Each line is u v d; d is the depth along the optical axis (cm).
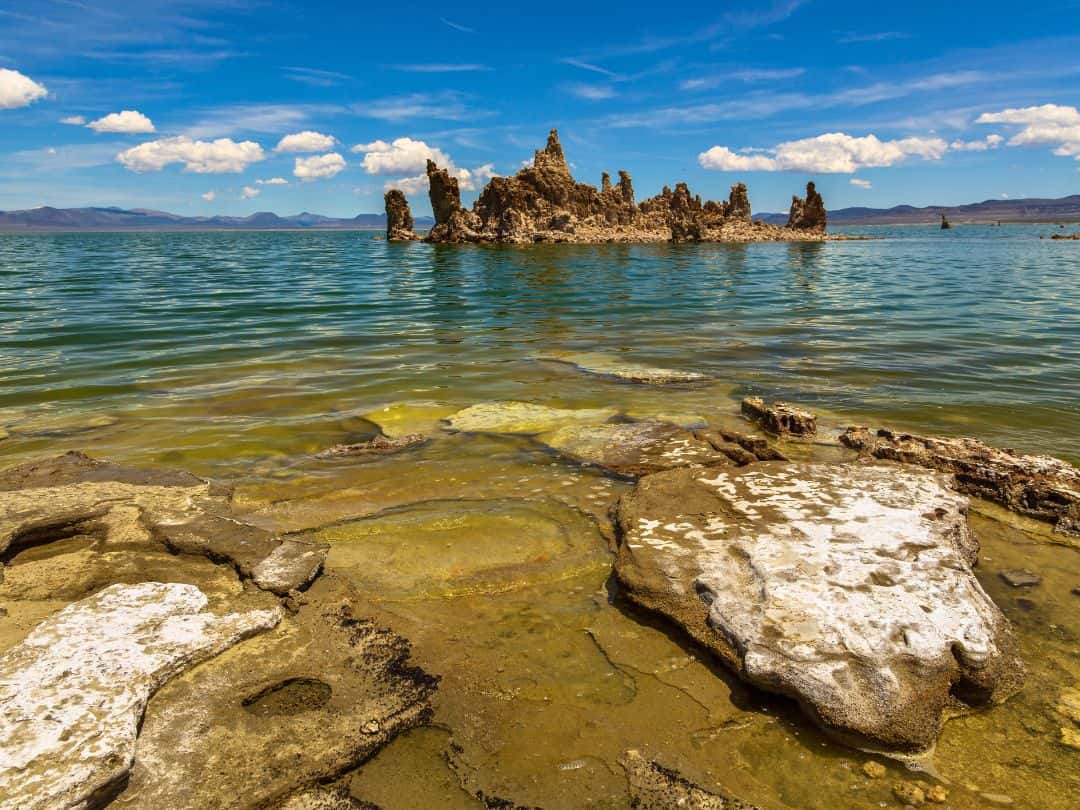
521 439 836
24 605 451
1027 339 1527
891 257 5459
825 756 346
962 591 435
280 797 306
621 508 594
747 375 1201
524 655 416
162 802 298
